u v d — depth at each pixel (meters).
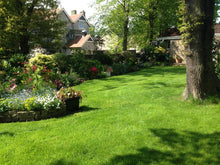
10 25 17.77
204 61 7.09
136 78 14.16
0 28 18.12
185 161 3.75
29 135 5.07
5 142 4.70
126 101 8.24
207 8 6.79
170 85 10.58
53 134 5.09
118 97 9.05
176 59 23.88
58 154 4.11
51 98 7.00
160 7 26.06
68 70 14.79
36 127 5.66
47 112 6.56
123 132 5.01
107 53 21.00
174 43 23.98
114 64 18.73
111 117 6.13
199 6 6.62
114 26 27.38
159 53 23.94
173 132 4.91
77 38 38.28
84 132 5.12
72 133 5.09
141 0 25.52
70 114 6.96
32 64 11.81
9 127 5.74
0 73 11.91
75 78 13.73
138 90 9.95
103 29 28.02
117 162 3.78
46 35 21.41
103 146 4.38
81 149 4.28
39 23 20.08
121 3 26.75
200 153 3.99
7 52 17.94
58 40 23.12
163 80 12.33
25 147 4.42
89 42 37.62
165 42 26.11
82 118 6.18
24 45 20.50
